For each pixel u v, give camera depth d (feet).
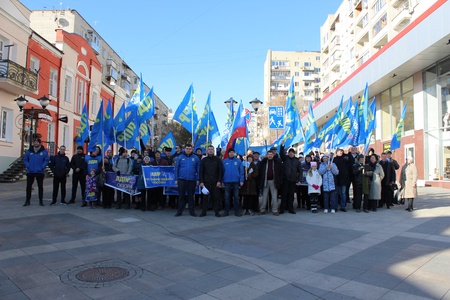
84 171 36.42
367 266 16.97
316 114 123.44
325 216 32.24
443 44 57.77
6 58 65.00
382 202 38.27
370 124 42.86
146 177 32.68
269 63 341.62
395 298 13.12
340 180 34.83
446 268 16.61
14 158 67.31
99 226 26.02
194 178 31.55
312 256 18.72
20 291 13.61
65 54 86.48
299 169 34.06
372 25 128.26
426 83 69.87
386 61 73.26
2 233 23.26
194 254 19.01
